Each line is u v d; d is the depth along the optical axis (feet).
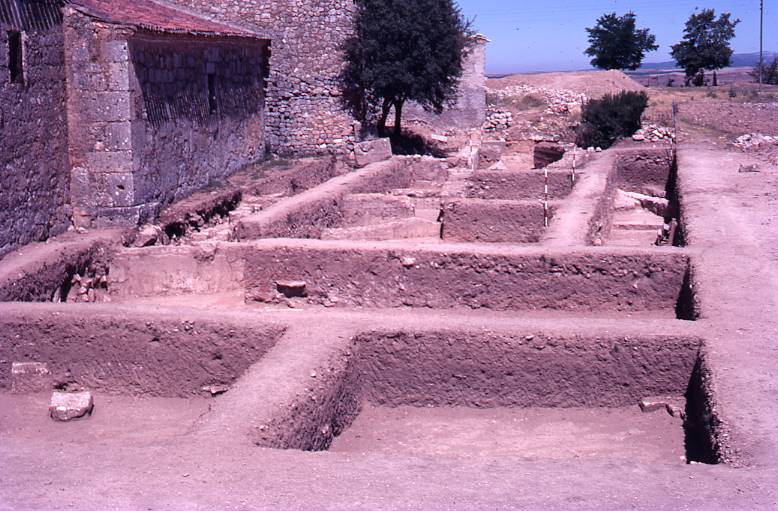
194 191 67.26
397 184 82.28
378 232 58.44
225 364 32.81
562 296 41.04
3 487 19.88
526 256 40.96
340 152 93.09
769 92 145.89
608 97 119.65
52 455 21.72
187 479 20.27
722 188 66.18
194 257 48.42
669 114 118.83
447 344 31.60
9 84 46.42
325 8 91.40
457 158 91.66
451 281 41.73
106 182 53.93
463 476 20.74
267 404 24.75
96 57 53.06
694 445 26.86
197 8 90.12
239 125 80.84
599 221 57.11
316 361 28.45
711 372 27.71
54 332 33.91
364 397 31.99
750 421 23.82
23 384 34.04
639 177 91.09
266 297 43.73
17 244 46.78
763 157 86.58
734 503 19.19
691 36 226.38
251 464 21.12
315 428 26.58
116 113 53.47
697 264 40.29
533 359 31.32
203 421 23.80
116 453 21.83
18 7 47.47
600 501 19.31
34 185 49.11
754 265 40.73
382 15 99.19
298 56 91.66
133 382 33.58
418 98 105.91
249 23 90.48
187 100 65.46
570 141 121.39
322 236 56.65
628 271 40.75
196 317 33.24
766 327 31.83
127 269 49.16
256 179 75.92
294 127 92.53
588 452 27.45
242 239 49.93
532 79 161.27
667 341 30.86
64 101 53.11
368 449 28.17
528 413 31.27
